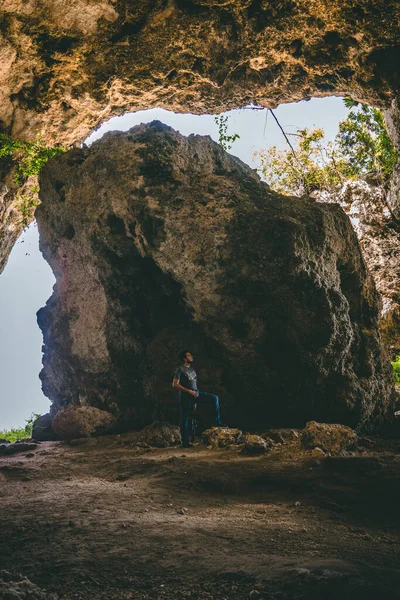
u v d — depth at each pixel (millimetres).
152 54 18828
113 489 7586
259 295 11641
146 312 13414
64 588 4305
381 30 17391
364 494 7086
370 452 10188
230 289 11625
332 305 11633
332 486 7402
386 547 5457
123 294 13289
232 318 11727
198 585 4293
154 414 12359
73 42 18156
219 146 13969
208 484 7730
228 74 19766
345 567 4348
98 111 20953
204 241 11617
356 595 3854
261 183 13633
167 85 20172
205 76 19516
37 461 10180
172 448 10586
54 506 6750
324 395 11672
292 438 10391
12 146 20609
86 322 13625
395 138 20969
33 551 5180
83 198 13000
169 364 12234
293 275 11273
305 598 3883
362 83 19469
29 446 12117
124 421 12898
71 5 17000
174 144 12711
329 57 19156
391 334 26703
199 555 4879
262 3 17594
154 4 17297
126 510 6512
